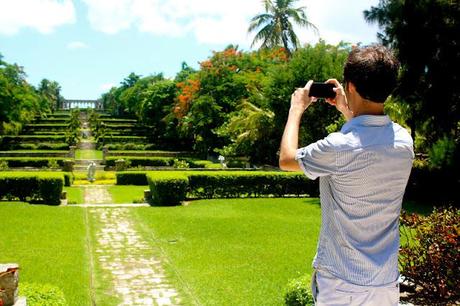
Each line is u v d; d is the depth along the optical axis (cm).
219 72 3906
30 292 487
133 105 7912
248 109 2952
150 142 6016
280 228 1307
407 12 1628
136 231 1259
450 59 1609
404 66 1698
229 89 3841
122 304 709
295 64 2431
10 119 5319
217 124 3862
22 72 6888
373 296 196
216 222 1384
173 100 5544
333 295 200
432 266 584
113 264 940
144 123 6956
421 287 625
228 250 1052
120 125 7212
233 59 3928
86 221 1384
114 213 1527
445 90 1656
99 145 5947
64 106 11344
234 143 3134
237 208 1650
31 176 1777
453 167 1656
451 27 1583
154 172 1922
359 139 198
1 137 5494
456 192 1705
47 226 1280
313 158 200
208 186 1917
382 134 201
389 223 202
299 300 547
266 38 3494
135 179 2728
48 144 5669
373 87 200
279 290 759
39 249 1027
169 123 5225
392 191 199
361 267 197
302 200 1842
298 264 931
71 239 1138
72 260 942
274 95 2464
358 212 198
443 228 584
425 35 1619
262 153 2884
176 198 1731
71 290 748
